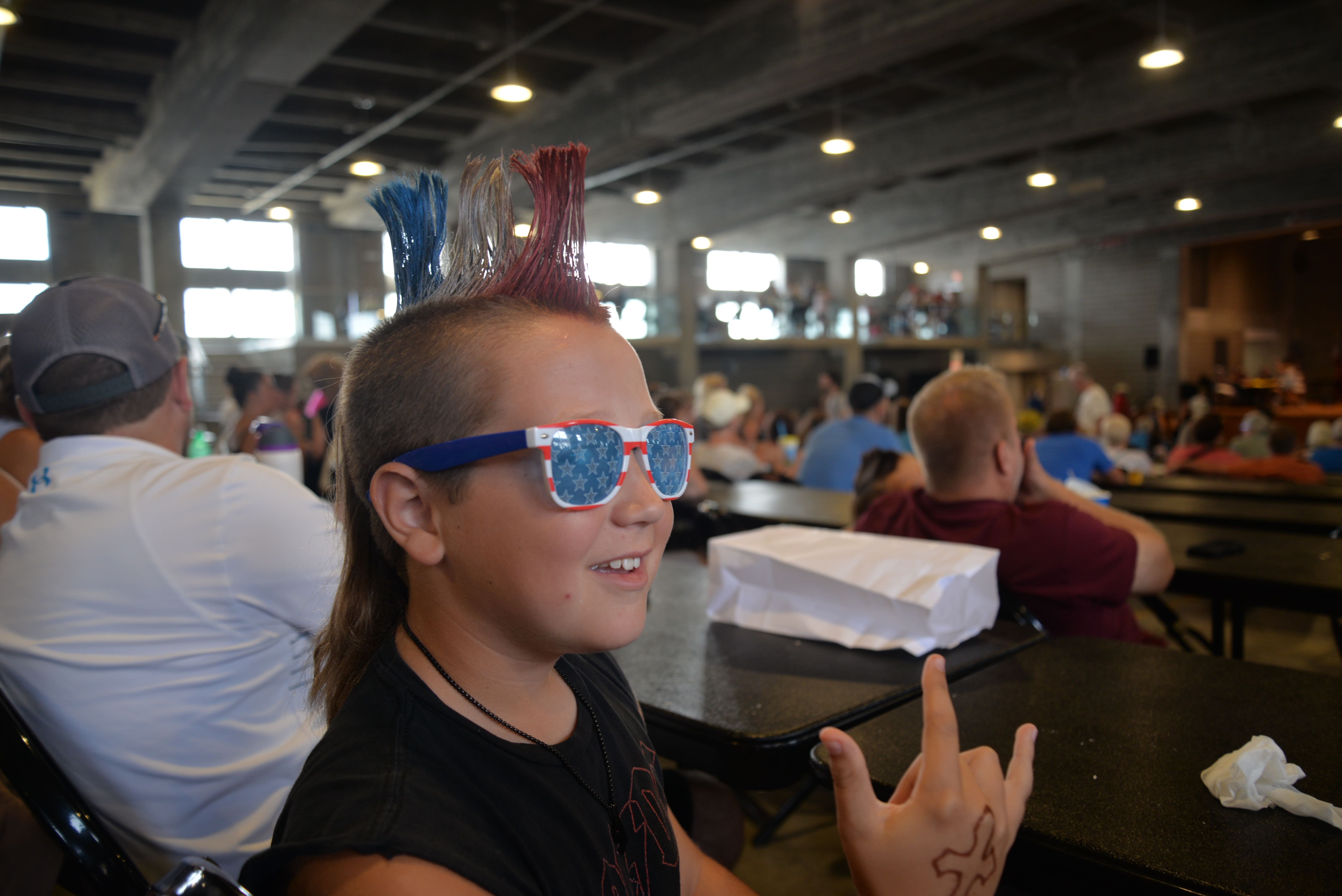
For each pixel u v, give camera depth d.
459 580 0.55
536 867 0.52
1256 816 0.82
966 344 19.45
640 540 0.56
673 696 1.19
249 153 11.12
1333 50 7.32
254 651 1.01
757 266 20.70
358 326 15.00
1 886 0.85
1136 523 1.80
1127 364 18.36
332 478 0.70
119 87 9.20
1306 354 19.45
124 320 1.13
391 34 7.88
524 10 7.57
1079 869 0.77
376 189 0.65
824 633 1.42
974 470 1.71
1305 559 2.26
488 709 0.56
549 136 10.10
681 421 0.60
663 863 0.64
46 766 0.88
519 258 0.58
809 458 4.66
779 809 2.29
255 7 6.37
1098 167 12.12
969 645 1.38
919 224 15.21
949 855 0.57
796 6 7.13
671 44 8.34
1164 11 7.25
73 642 0.95
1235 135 10.66
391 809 0.48
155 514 0.99
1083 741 1.01
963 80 9.56
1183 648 2.99
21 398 1.11
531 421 0.53
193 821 0.98
